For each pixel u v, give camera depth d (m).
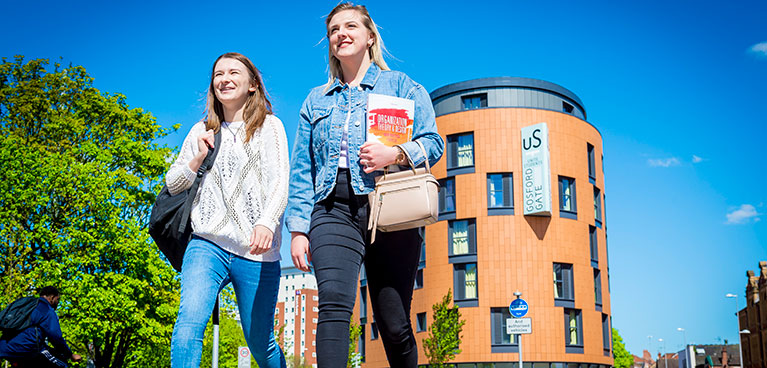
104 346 26.86
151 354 28.03
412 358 3.70
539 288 41.97
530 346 41.06
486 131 43.94
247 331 3.64
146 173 26.50
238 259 3.48
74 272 23.58
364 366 47.47
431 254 43.97
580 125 45.94
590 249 45.25
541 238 42.69
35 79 27.91
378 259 3.57
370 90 3.66
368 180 3.42
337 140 3.52
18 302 6.29
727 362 130.12
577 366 42.41
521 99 44.53
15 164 23.88
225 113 3.70
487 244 42.50
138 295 24.47
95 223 24.23
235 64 3.62
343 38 3.68
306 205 3.64
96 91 28.06
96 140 27.42
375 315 3.62
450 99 45.81
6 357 6.17
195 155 3.51
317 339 3.27
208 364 35.94
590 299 43.84
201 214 3.45
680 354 145.62
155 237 3.50
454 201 44.00
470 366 41.50
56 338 6.34
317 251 3.40
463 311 42.03
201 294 3.29
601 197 48.06
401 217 3.29
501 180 43.59
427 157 3.43
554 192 43.62
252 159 3.57
